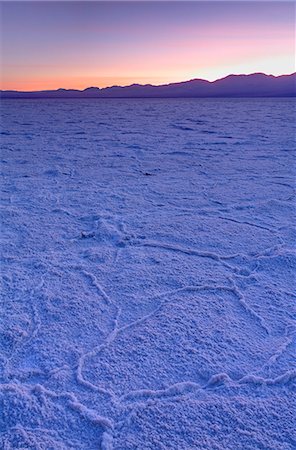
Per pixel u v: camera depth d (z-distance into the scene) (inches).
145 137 328.5
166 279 79.4
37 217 120.1
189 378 52.9
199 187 158.6
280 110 767.1
